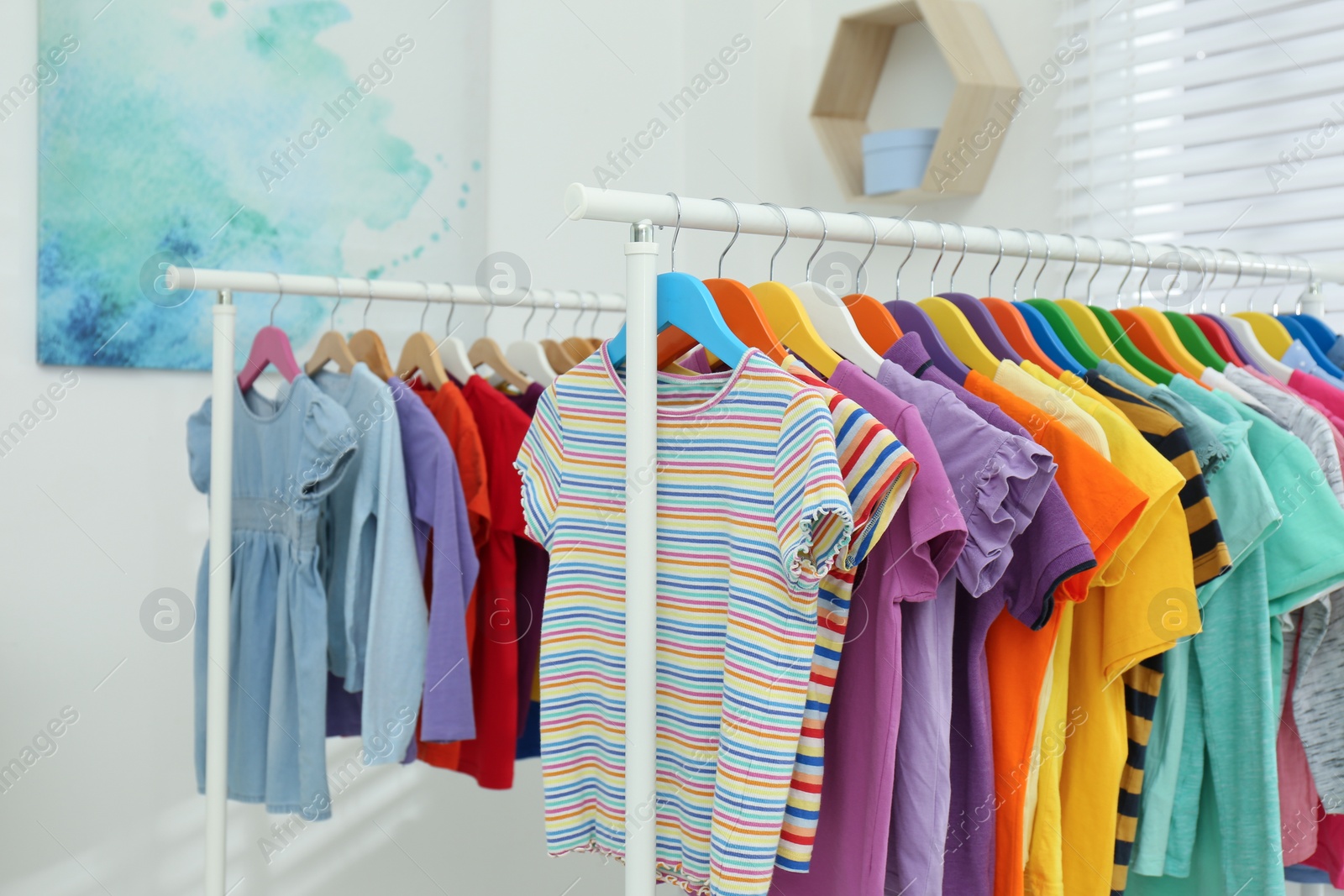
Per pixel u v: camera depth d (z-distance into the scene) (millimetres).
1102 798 1082
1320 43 1703
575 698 1031
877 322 1102
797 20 2445
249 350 1964
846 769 984
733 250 2488
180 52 1905
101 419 1862
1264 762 1107
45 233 1784
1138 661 1057
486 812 2305
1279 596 1120
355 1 2102
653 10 2516
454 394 1479
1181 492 1059
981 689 1011
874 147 2150
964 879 1027
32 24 1781
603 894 2453
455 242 2230
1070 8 2010
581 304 1696
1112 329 1271
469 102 2252
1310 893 1590
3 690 1782
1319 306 1561
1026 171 2092
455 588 1390
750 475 907
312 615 1435
